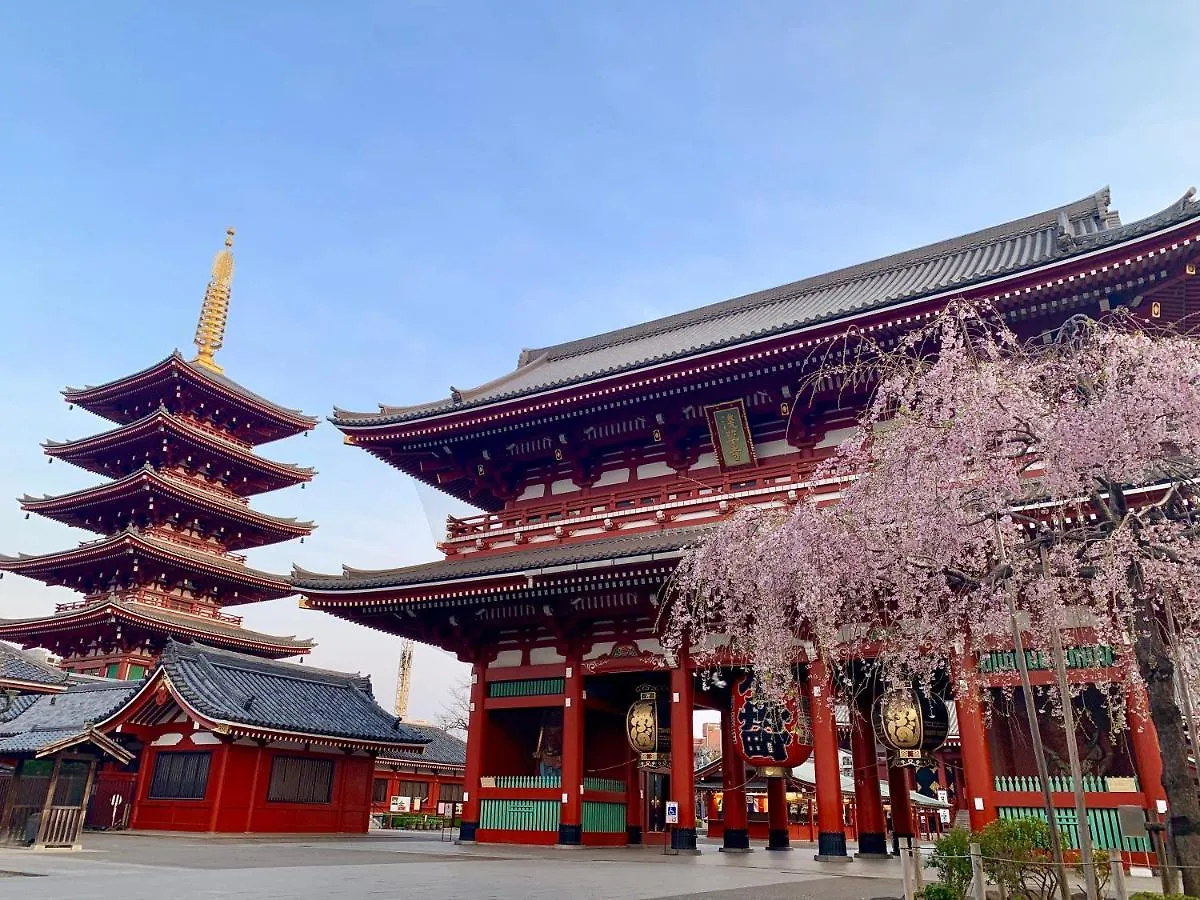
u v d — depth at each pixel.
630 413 27.75
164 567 55.19
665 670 25.05
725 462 26.73
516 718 28.86
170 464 57.88
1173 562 11.70
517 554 27.55
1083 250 19.86
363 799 33.16
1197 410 11.15
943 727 20.47
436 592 25.41
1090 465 11.78
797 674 20.31
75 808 21.28
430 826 49.16
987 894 11.35
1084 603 13.50
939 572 13.03
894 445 13.18
